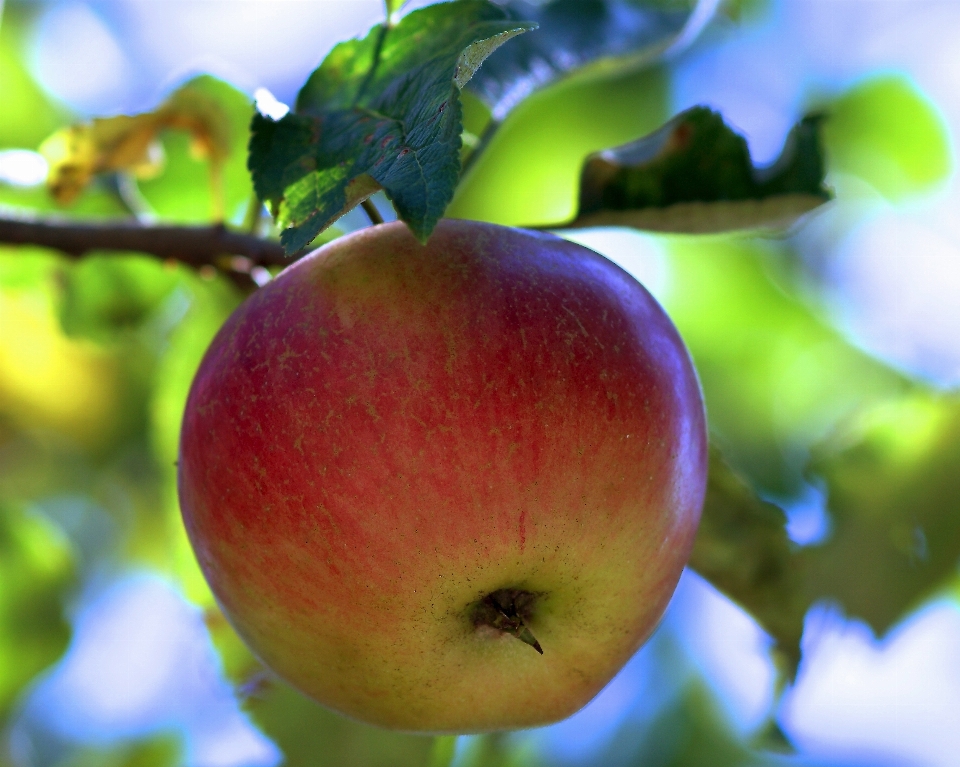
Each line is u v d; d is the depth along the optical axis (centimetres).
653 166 56
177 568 61
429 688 52
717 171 55
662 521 51
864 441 58
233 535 51
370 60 52
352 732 59
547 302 51
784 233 57
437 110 49
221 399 51
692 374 52
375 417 50
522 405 50
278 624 51
